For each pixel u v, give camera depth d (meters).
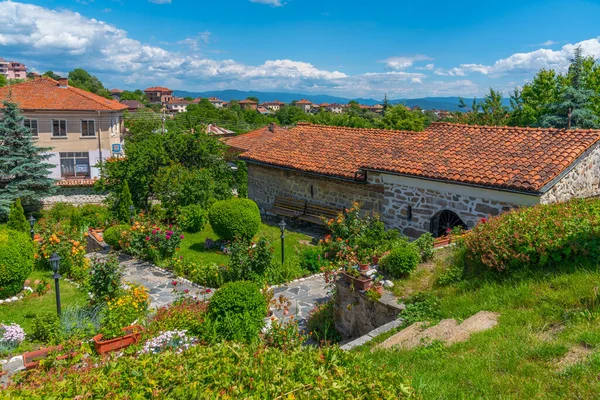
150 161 21.00
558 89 33.31
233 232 14.81
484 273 7.88
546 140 12.50
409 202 13.91
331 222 13.88
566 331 5.41
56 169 29.72
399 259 8.80
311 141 19.27
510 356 5.03
